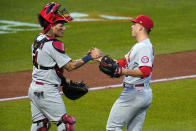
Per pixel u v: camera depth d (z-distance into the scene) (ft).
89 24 220.43
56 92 67.00
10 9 267.18
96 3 289.33
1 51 165.48
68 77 126.52
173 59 146.82
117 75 64.85
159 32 196.24
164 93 108.68
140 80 66.23
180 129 84.28
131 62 66.90
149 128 85.15
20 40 185.88
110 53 158.61
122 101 67.56
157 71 131.54
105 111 96.22
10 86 118.62
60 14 67.31
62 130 66.44
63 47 65.98
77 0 300.40
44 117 69.31
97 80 122.93
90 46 171.63
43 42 65.92
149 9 263.70
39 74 66.44
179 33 193.57
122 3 286.87
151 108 97.40
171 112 94.68
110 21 228.43
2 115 94.02
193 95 106.63
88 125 87.40
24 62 147.84
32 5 279.69
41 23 67.92
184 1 288.10
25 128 86.17
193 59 146.51
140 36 67.62
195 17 233.55
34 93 66.74
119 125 68.54
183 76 125.59
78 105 100.53
